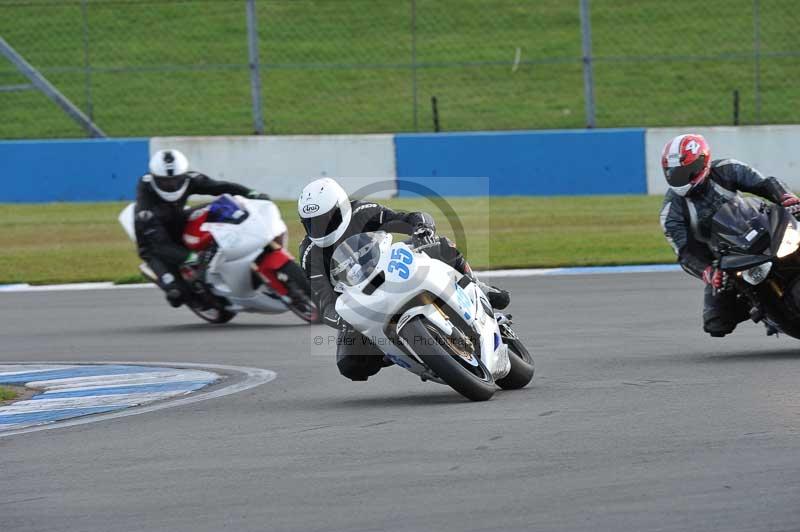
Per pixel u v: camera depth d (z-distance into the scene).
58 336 37.44
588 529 14.59
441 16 110.88
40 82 84.62
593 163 73.38
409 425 21.48
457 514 15.48
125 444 21.20
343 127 91.06
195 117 93.75
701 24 106.31
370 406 23.88
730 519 14.72
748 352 28.80
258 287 37.69
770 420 20.30
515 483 16.91
